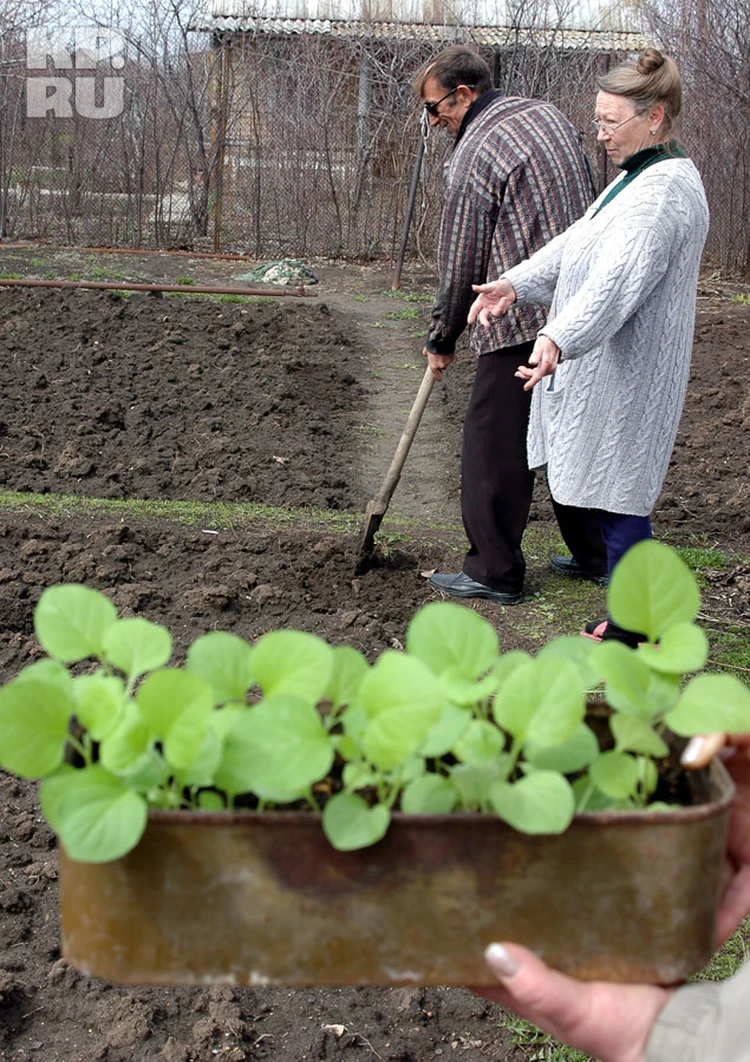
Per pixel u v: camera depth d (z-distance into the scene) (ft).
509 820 3.14
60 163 45.37
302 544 16.61
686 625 3.59
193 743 3.13
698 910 3.35
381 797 3.38
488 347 14.67
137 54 44.19
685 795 3.81
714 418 25.35
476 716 3.69
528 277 13.23
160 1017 8.39
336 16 46.34
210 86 45.11
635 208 11.76
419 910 3.30
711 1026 3.37
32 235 46.16
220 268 42.55
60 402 23.80
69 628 3.58
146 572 15.55
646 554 3.64
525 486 15.14
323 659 3.44
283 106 44.96
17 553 15.74
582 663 3.74
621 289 11.68
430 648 3.50
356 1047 8.20
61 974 8.66
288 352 29.37
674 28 42.57
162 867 3.25
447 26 45.44
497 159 14.15
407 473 21.90
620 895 3.31
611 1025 3.41
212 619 14.40
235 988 8.65
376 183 45.57
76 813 3.11
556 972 3.33
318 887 3.27
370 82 44.80
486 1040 8.30
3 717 3.25
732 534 18.61
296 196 45.73
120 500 18.92
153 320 31.04
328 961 3.31
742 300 38.27
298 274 39.81
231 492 19.61
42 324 29.66
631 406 12.55
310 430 23.66
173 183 46.11
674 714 3.40
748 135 41.86
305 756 3.18
